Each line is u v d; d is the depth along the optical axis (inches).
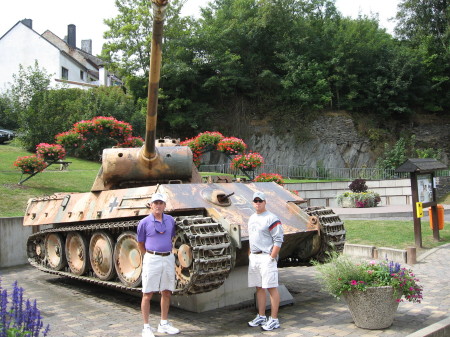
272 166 1305.4
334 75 1467.8
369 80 1563.7
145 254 237.6
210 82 1371.8
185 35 1409.9
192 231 245.9
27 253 440.5
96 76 1921.8
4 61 1557.6
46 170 842.8
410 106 1631.4
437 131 1603.1
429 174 499.8
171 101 1355.8
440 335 216.5
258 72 1528.1
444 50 1625.2
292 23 1515.7
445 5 1702.8
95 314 280.2
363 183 925.8
